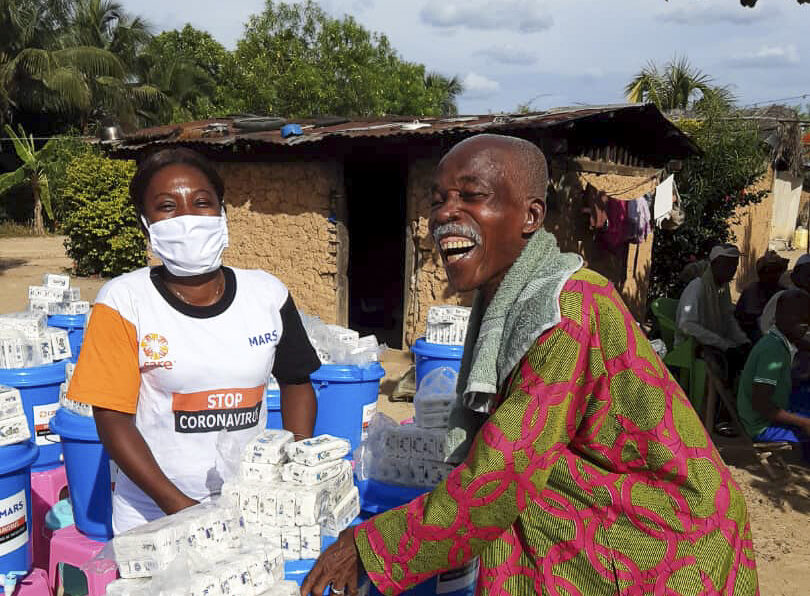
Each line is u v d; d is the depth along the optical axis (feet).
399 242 41.70
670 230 34.65
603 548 4.80
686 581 4.61
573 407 4.57
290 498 6.47
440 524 4.51
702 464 4.71
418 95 92.17
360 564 4.91
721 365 19.49
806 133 70.03
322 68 79.30
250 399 6.96
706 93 36.45
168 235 6.50
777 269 20.93
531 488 4.49
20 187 92.38
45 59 88.63
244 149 29.50
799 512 15.16
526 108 37.58
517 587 5.08
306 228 29.73
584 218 27.58
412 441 8.18
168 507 6.43
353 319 40.34
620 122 28.60
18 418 8.44
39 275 53.52
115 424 6.46
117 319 6.44
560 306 4.53
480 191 4.83
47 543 10.14
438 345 16.81
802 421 16.02
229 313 6.82
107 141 33.50
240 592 5.74
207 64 114.11
